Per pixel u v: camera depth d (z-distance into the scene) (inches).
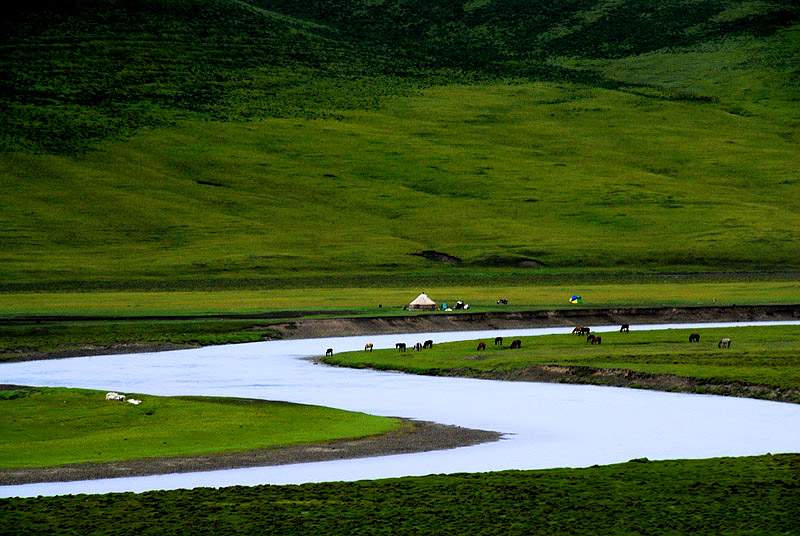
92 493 3934.5
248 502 3720.5
